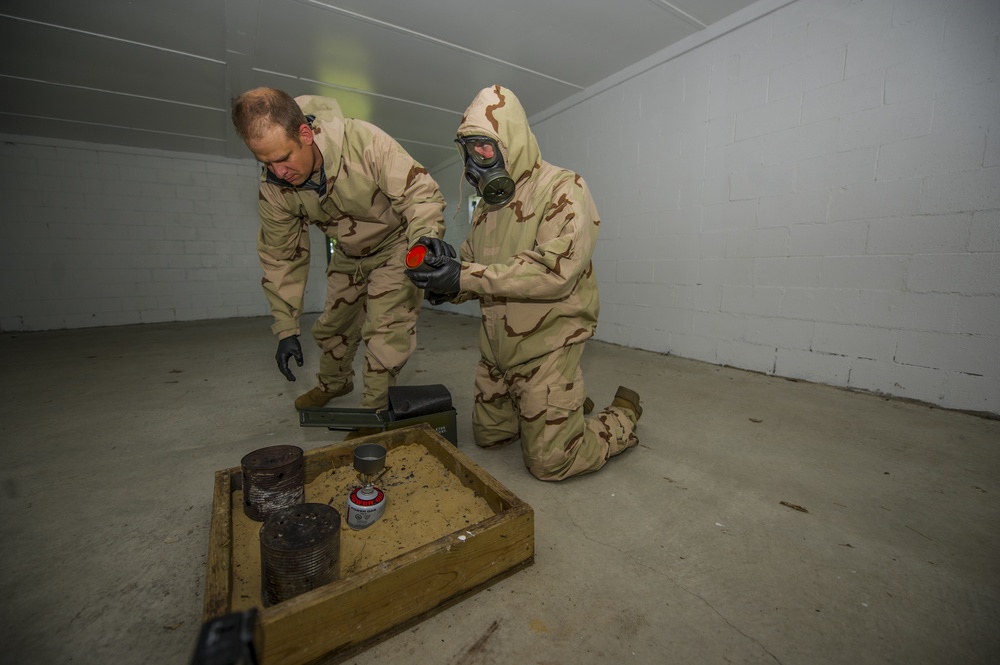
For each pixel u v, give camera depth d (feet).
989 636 2.72
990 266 6.36
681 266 10.75
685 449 5.52
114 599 3.13
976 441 5.68
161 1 9.25
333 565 2.83
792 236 8.57
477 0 9.23
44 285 18.24
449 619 2.87
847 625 2.82
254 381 9.23
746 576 3.28
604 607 2.98
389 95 14.05
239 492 4.04
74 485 4.79
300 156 4.07
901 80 7.02
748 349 9.50
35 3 9.28
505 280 3.74
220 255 21.44
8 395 8.34
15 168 17.49
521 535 3.25
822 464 5.08
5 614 2.98
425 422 5.09
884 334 7.49
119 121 16.15
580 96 13.25
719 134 9.70
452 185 21.80
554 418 4.34
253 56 11.50
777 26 8.54
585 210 4.01
